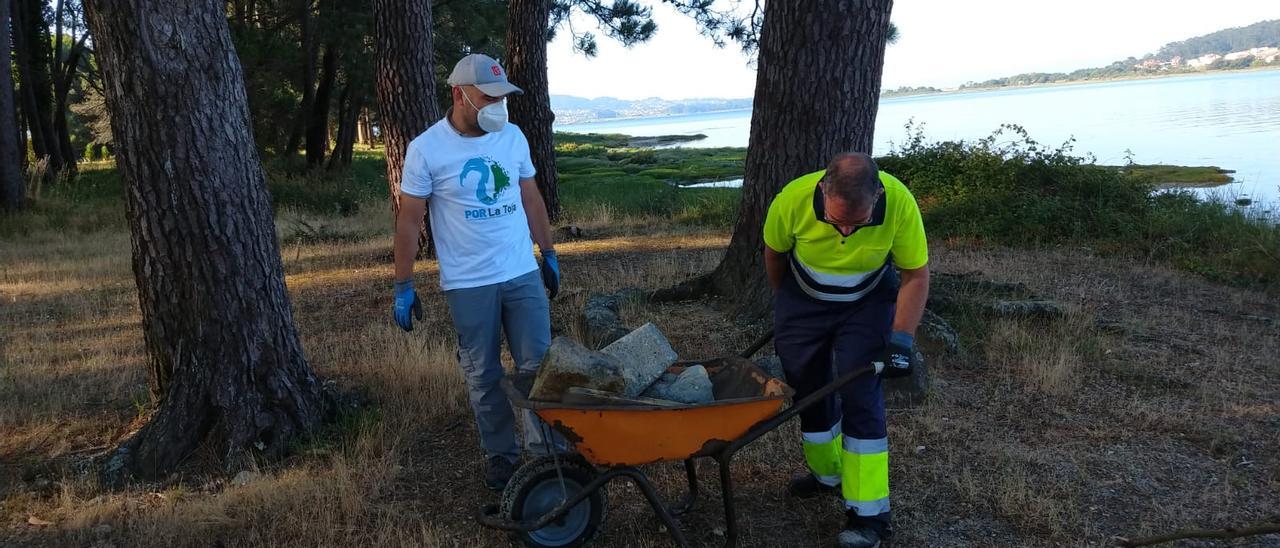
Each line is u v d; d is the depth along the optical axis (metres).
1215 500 3.96
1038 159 12.37
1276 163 24.89
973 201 11.61
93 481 4.34
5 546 3.77
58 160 25.61
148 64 4.23
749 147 6.79
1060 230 10.81
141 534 3.85
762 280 6.66
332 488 4.13
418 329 6.98
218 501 4.04
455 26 25.39
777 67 6.35
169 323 4.57
